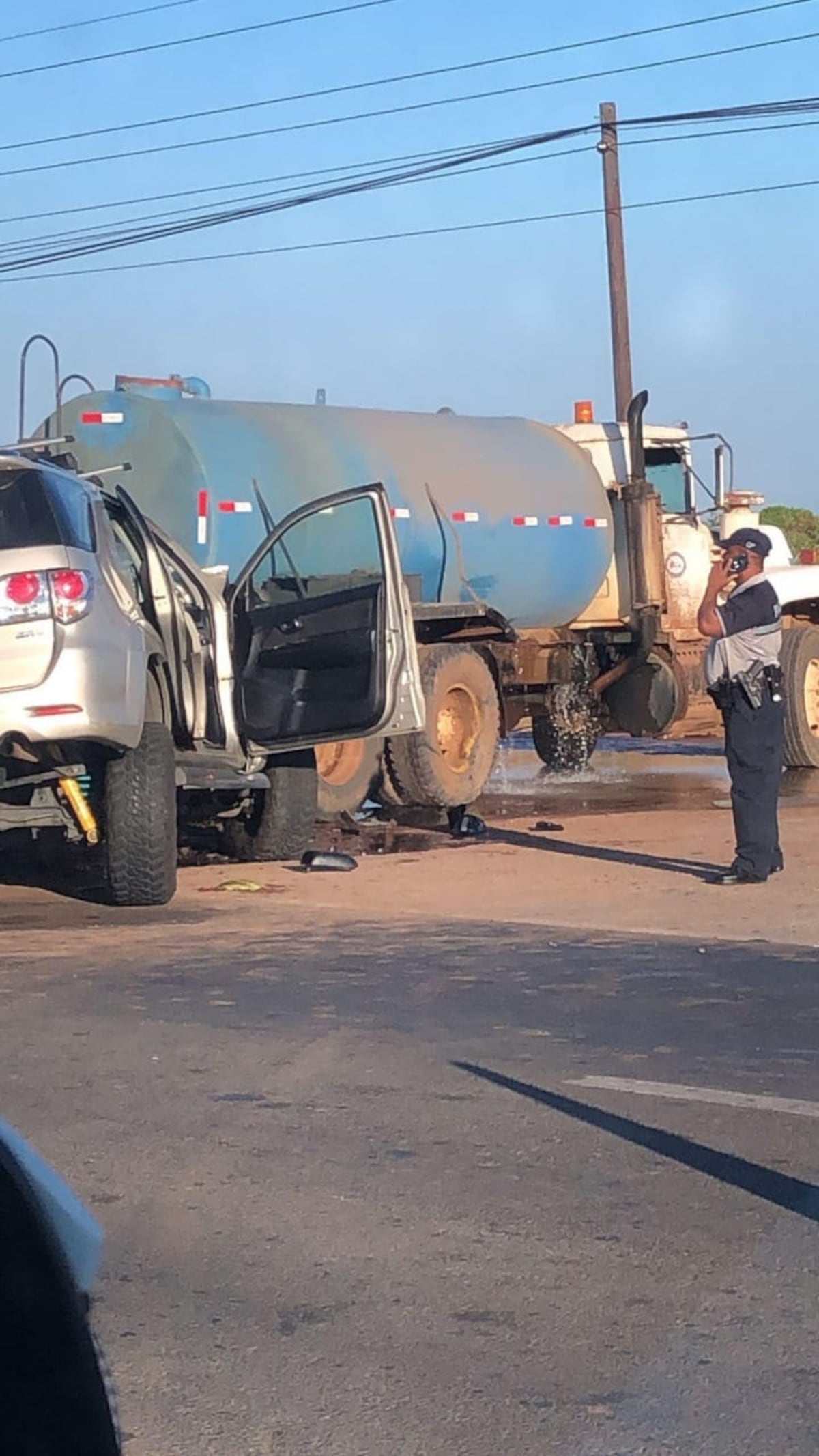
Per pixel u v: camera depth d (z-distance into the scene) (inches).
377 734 550.9
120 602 511.5
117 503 551.8
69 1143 344.8
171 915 530.9
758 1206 311.7
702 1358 252.4
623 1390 243.1
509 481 730.2
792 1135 350.0
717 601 591.2
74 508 505.4
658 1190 319.9
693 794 753.6
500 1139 347.9
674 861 597.3
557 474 750.5
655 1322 264.4
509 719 775.7
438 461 711.1
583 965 476.7
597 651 805.2
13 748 496.1
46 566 490.6
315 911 535.2
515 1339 259.3
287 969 474.0
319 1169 331.3
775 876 572.1
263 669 564.4
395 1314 267.9
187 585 559.5
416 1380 246.8
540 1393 242.4
